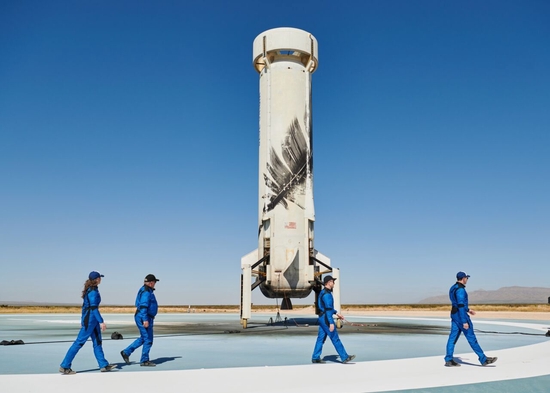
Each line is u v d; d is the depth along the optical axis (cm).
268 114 2616
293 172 2553
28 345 1733
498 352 1485
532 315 4925
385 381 963
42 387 891
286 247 2489
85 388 882
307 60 2738
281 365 1191
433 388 895
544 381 973
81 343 1052
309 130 2642
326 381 962
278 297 2561
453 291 1202
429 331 2427
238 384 927
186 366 1181
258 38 2695
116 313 5916
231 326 2817
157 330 2475
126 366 1179
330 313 1207
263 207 2573
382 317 4431
